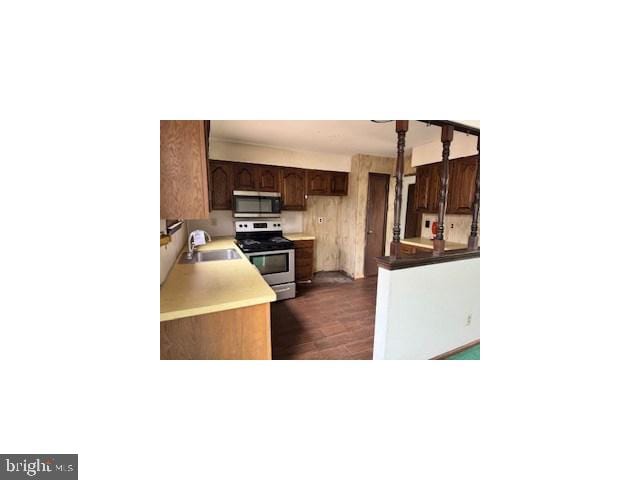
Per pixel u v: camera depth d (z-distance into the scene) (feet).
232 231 11.71
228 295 4.08
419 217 11.94
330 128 8.52
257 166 10.82
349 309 9.62
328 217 14.33
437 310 6.15
